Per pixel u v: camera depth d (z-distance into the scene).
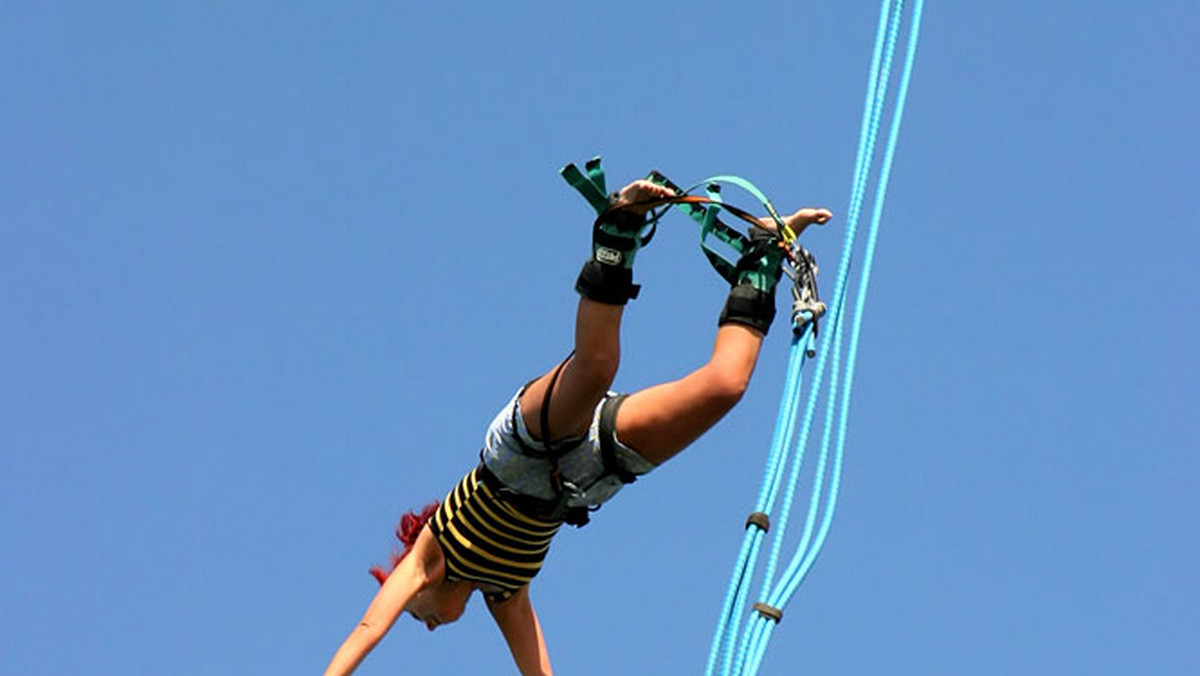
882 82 21.80
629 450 22.44
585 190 21.48
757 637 20.17
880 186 21.75
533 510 23.36
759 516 20.45
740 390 21.55
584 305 21.64
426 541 24.23
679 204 21.52
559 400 22.11
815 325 21.41
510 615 25.55
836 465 21.23
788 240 21.69
